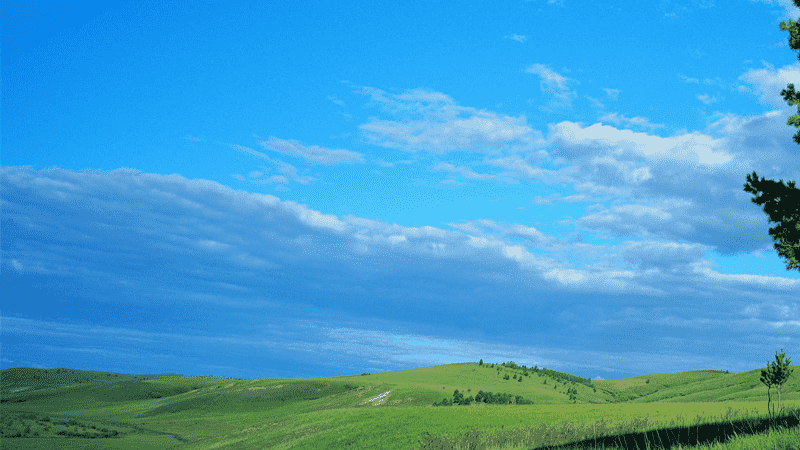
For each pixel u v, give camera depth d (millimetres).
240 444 79125
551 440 20422
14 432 109562
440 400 162000
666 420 20203
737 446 8141
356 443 63312
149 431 134750
